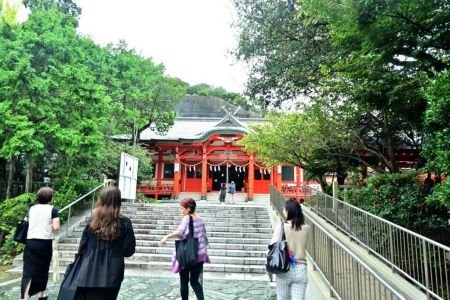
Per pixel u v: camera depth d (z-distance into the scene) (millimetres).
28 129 10461
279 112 14938
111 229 3311
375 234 7824
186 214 5164
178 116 37125
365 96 7438
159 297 6145
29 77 10656
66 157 13422
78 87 11758
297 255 3734
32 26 12172
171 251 9766
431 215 8289
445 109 5055
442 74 5176
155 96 22062
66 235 10438
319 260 5707
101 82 15688
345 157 14586
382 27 6199
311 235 6414
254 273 8461
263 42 10625
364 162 13125
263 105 12430
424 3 5695
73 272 3277
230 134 26922
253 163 28000
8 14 15219
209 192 29344
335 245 4766
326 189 16719
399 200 8719
